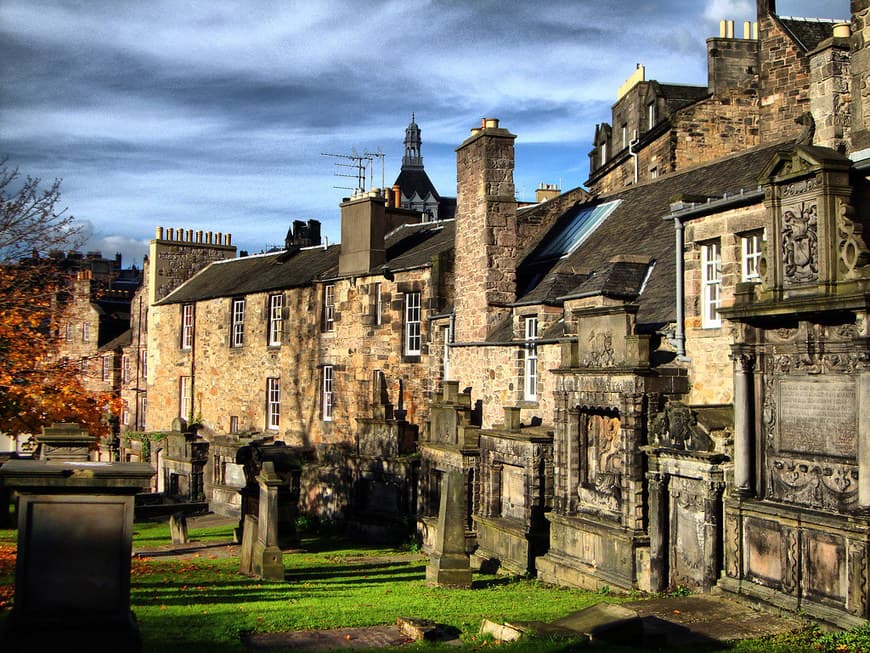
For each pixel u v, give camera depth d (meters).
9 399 21.56
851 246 12.88
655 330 18.91
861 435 12.41
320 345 36.00
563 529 19.73
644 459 17.52
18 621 9.23
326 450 34.91
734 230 17.38
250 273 44.00
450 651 11.26
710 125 30.70
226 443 37.50
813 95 17.23
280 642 12.05
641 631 11.68
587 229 27.42
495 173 26.62
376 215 33.44
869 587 12.10
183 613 13.63
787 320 13.98
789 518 13.55
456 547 18.48
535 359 24.33
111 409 24.11
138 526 32.84
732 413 16.16
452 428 25.53
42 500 9.42
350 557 24.38
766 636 12.16
